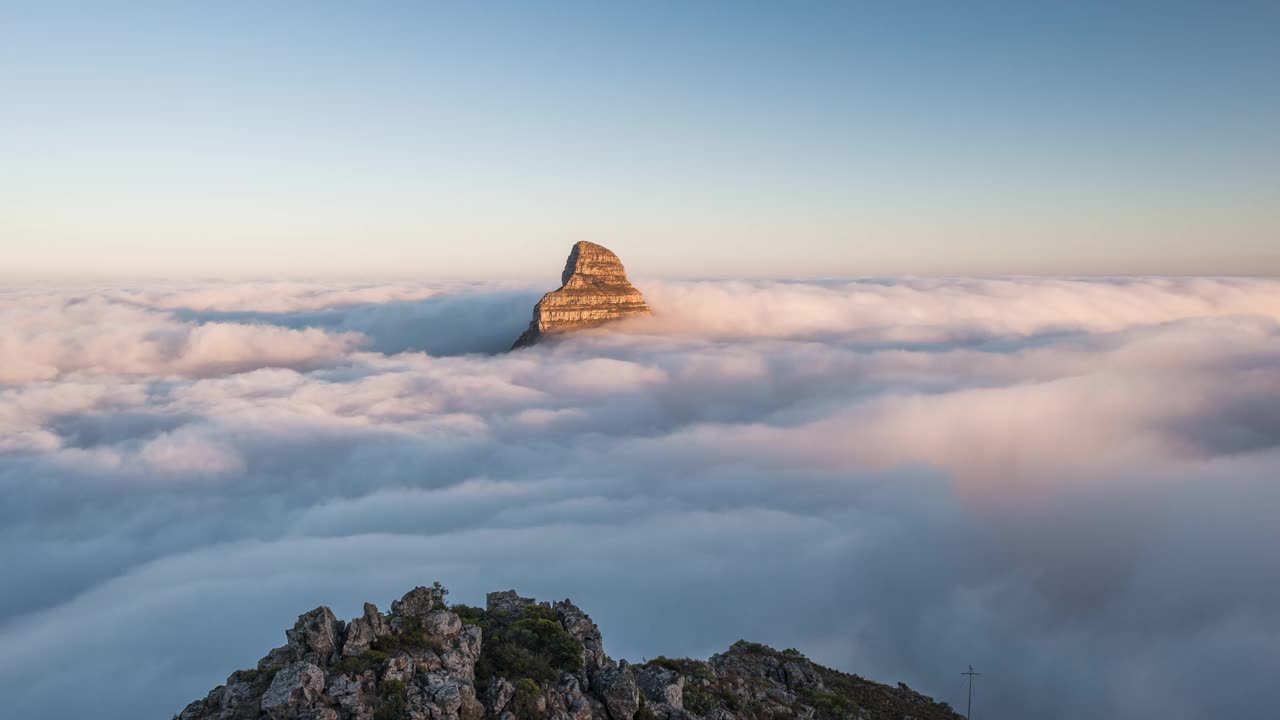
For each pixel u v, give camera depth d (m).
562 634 50.72
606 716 46.12
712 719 51.44
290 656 42.41
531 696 42.84
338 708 38.62
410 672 41.97
